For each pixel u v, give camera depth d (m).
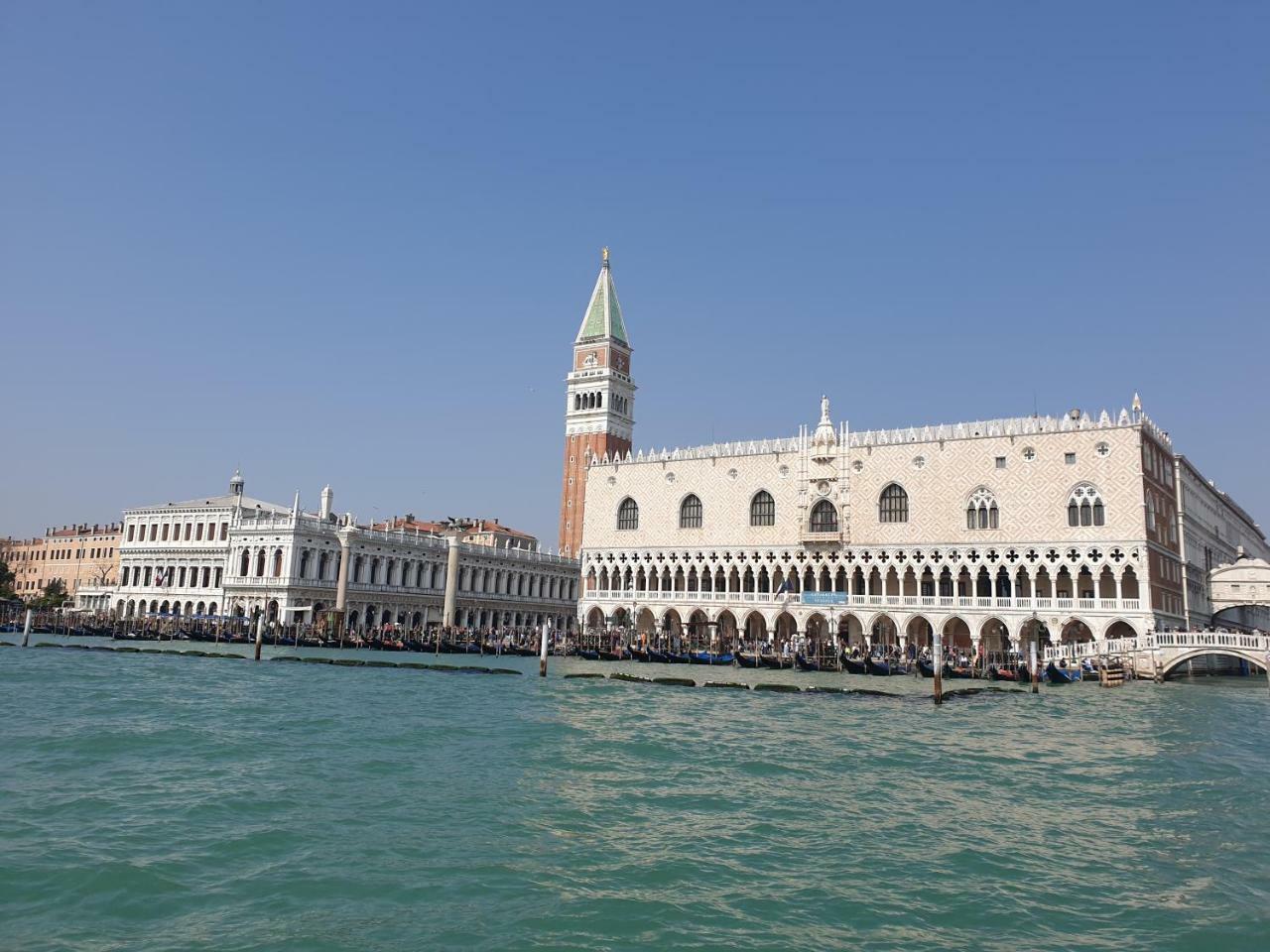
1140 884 18.94
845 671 73.94
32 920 15.69
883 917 16.88
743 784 27.81
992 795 26.94
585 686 58.50
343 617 102.44
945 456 87.44
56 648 83.81
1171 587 84.69
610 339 145.25
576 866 19.41
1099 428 80.56
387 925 16.03
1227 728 43.06
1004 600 82.19
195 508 128.00
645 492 105.12
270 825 21.67
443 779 27.30
